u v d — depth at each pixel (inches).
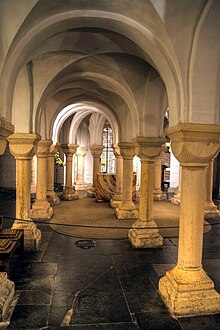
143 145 245.6
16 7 130.0
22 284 174.2
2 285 144.9
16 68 147.7
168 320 140.1
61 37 190.9
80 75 268.4
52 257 221.6
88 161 724.0
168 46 148.7
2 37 132.6
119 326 134.3
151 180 253.9
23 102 228.1
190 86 146.4
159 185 538.9
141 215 256.1
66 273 191.9
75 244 255.0
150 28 153.5
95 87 335.3
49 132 368.8
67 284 175.8
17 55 142.9
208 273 194.1
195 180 154.7
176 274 157.9
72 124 511.2
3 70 135.8
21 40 141.9
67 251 236.4
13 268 198.4
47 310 146.3
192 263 156.4
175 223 338.3
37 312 144.2
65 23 155.1
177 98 152.3
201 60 142.7
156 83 235.3
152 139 243.8
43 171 363.9
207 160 153.3
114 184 493.0
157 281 182.1
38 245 241.9
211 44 139.8
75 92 378.9
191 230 155.9
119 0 141.9
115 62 232.4
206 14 130.5
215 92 147.4
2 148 146.9
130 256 226.4
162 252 236.4
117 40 196.2
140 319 140.3
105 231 297.6
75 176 687.7
